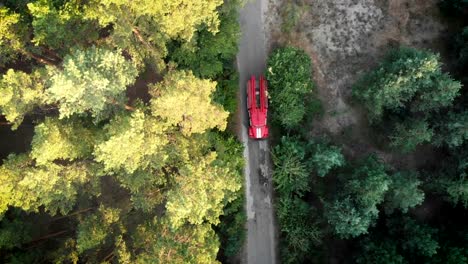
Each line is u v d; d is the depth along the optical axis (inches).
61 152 1003.9
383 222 1295.5
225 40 1216.2
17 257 1099.3
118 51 970.7
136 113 951.0
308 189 1304.1
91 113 1112.8
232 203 1314.0
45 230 1280.8
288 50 1282.0
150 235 1060.5
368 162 1252.5
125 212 1178.6
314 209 1315.2
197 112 992.2
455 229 1243.2
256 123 1298.0
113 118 1050.1
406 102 1264.8
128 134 901.8
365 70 1382.9
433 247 1145.4
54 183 1019.3
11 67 1256.8
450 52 1373.0
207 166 1042.7
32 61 1242.0
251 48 1393.9
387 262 1152.2
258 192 1370.6
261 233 1362.0
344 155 1378.0
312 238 1295.5
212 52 1220.5
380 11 1382.9
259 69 1389.0
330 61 1391.5
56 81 869.2
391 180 1178.6
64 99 963.3
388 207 1239.5
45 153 942.4
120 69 974.4
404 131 1238.3
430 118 1246.9
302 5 1391.5
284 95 1263.5
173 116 981.8
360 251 1248.8
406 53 1221.1
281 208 1307.8
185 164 1039.6
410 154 1370.6
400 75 1149.1
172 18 1008.2
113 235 1140.5
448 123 1184.8
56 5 1050.7
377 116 1298.0
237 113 1378.0
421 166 1365.7
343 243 1342.3
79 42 1110.4
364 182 1175.0
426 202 1350.9
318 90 1386.6
